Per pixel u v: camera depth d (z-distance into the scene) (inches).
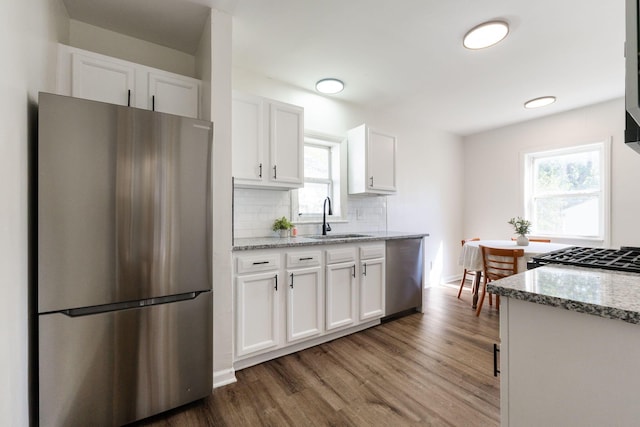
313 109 123.6
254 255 78.7
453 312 125.0
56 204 49.8
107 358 54.5
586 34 83.4
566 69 104.1
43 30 56.4
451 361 82.7
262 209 107.7
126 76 71.5
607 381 28.1
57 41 66.2
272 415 61.2
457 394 67.7
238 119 88.2
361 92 123.8
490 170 176.7
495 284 36.0
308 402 65.2
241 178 88.2
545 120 154.0
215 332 70.9
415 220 163.6
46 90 58.1
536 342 32.8
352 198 135.7
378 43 88.5
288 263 85.2
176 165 61.1
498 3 71.2
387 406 63.7
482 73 107.0
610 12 74.0
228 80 74.4
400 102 135.2
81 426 52.4
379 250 108.4
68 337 51.3
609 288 33.1
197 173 63.8
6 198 40.6
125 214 55.6
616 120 130.9
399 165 156.6
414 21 78.4
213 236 70.9
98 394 53.7
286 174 97.7
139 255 56.9
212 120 72.2
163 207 59.5
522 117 155.5
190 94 79.0
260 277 79.4
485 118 156.3
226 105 74.0
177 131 61.4
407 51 92.8
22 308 46.0
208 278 65.4
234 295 75.7
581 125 141.2
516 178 165.5
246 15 75.8
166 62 89.5
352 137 129.7
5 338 40.1
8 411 40.9
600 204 137.3
